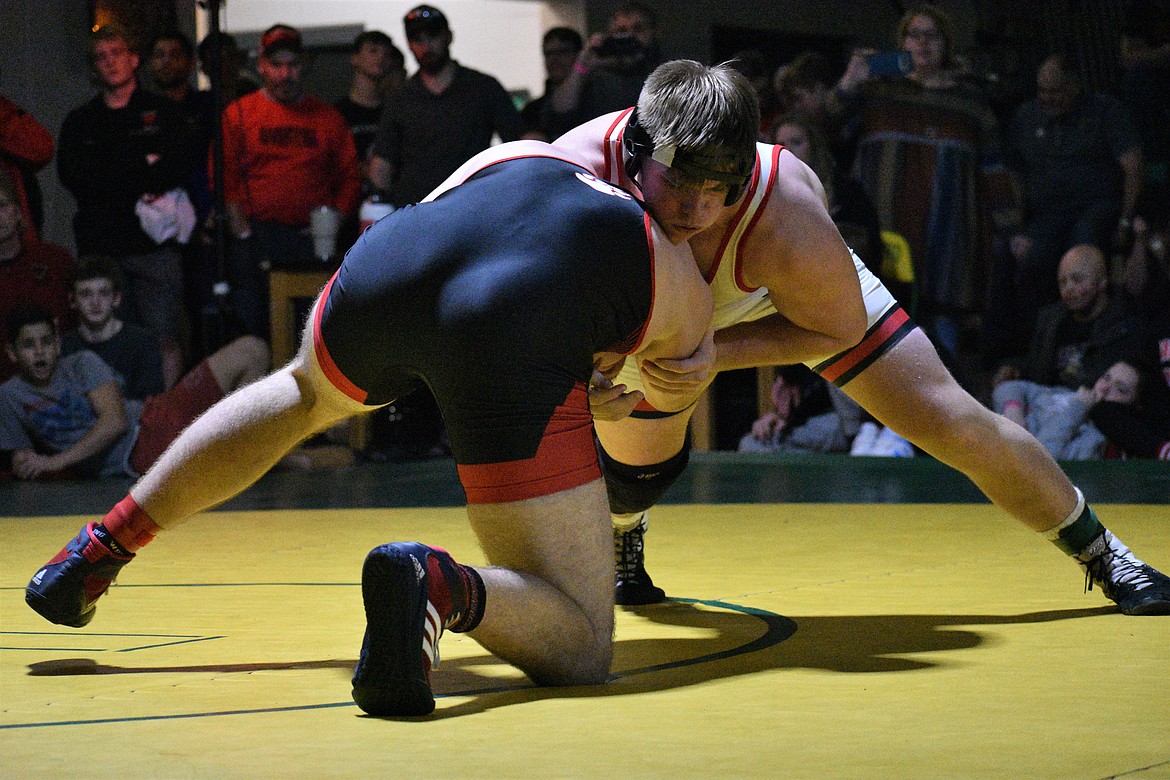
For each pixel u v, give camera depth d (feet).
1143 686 7.41
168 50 27.76
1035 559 12.99
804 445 27.84
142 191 27.37
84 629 9.95
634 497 10.50
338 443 28.84
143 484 8.62
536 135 28.40
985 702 7.02
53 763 5.90
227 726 6.66
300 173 27.94
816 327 9.08
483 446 7.25
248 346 26.50
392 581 6.50
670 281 7.70
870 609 10.41
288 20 44.16
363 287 7.47
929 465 24.54
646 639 9.29
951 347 27.71
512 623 7.16
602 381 7.93
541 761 5.82
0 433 25.82
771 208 8.58
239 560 13.93
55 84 30.78
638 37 29.27
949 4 31.86
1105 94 27.78
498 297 7.17
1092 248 26.35
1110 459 25.11
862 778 5.49
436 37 27.27
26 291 27.02
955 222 27.66
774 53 37.93
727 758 5.84
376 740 6.27
